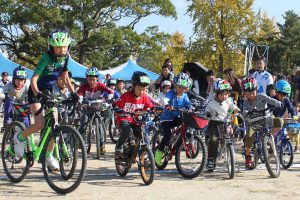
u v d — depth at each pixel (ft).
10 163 21.01
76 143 18.48
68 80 19.54
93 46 122.52
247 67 76.48
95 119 29.99
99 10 121.39
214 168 24.49
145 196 18.60
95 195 18.58
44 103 18.79
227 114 23.81
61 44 18.72
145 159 21.03
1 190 19.21
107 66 127.44
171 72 33.17
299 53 176.55
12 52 128.88
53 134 19.06
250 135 24.75
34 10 111.14
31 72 69.21
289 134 27.66
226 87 23.34
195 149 22.84
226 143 23.02
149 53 125.18
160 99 26.94
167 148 24.14
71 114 23.15
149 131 27.94
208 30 111.14
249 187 20.74
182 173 22.70
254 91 24.63
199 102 31.19
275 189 20.34
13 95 27.04
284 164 26.48
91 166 26.25
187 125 22.34
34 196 18.19
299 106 38.09
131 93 22.00
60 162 19.13
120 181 21.70
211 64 114.73
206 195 18.99
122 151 21.89
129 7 123.03
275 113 28.48
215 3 110.32
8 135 21.15
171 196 18.70
